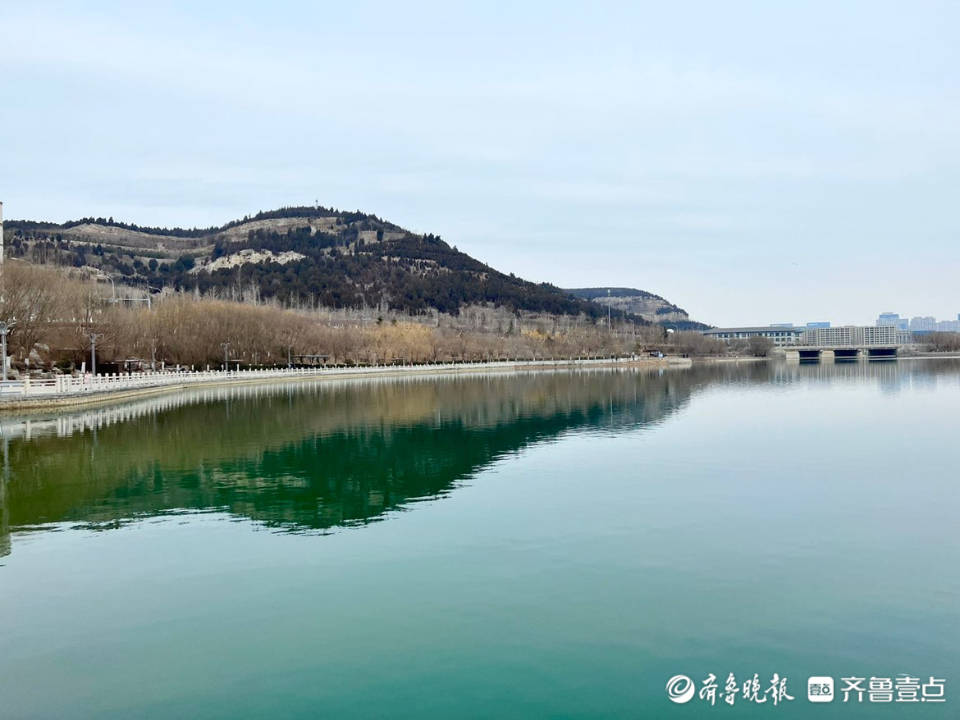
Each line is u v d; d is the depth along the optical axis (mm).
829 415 71125
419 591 22750
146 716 16094
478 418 70312
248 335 162625
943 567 24844
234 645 19203
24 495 35688
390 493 36062
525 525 30031
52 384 77625
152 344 133250
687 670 17969
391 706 16453
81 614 21156
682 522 30406
